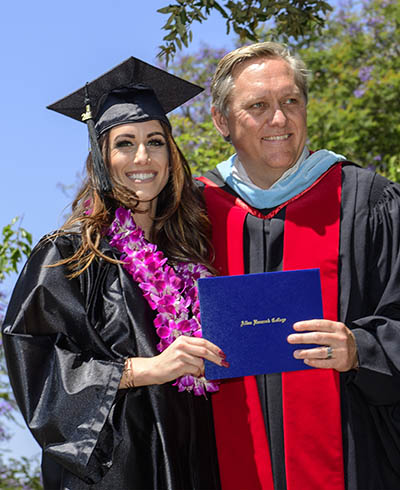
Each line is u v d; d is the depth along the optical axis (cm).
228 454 319
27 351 297
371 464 306
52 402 290
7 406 743
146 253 316
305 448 310
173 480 291
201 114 862
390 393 300
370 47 1108
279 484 310
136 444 296
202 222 342
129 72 340
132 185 323
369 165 957
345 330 292
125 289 307
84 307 304
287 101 333
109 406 285
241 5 421
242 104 335
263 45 341
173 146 333
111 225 321
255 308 288
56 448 284
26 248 613
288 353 289
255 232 336
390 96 1023
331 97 1059
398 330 300
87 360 297
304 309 291
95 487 292
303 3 442
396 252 317
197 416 316
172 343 291
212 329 286
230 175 354
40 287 302
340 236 325
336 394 313
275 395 317
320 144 944
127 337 301
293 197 338
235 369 286
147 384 289
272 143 332
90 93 343
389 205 327
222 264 336
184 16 409
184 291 323
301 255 325
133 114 326
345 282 318
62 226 321
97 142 326
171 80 354
